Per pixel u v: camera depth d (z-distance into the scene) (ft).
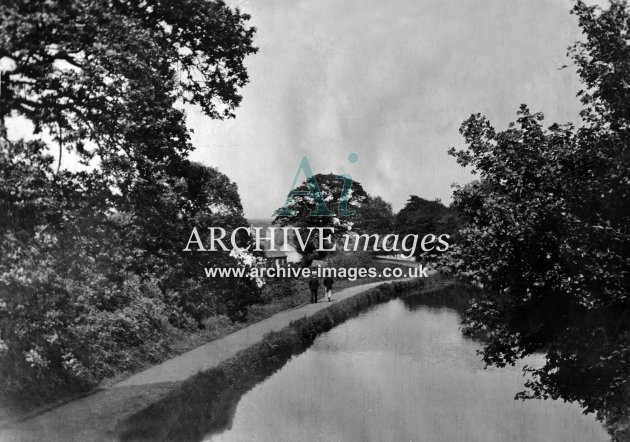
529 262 32.55
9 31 29.19
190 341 69.62
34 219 32.42
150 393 47.67
